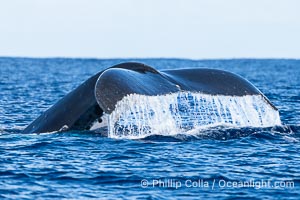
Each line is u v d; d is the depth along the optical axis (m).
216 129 69.88
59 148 64.06
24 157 61.53
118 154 62.16
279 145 66.75
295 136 69.94
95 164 59.25
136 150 63.44
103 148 64.00
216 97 63.94
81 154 62.12
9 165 58.97
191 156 62.12
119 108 57.56
